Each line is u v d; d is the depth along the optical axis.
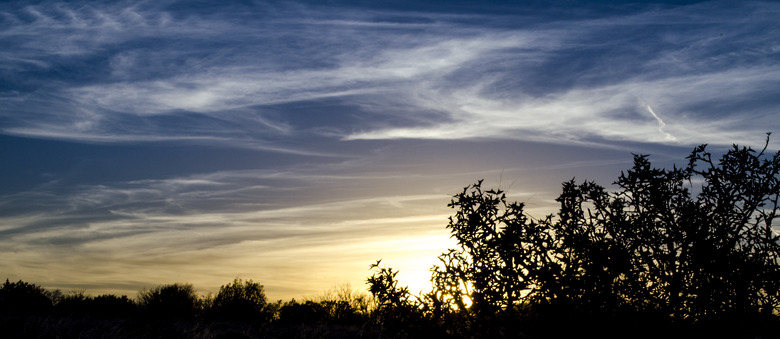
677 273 4.87
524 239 5.32
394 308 5.77
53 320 13.26
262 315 24.78
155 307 22.41
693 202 5.03
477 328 5.37
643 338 4.79
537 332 4.99
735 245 4.79
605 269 4.90
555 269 5.01
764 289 4.58
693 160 5.20
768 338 4.55
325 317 20.48
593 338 4.84
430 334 5.53
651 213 5.09
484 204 5.62
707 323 4.66
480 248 5.59
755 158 4.91
